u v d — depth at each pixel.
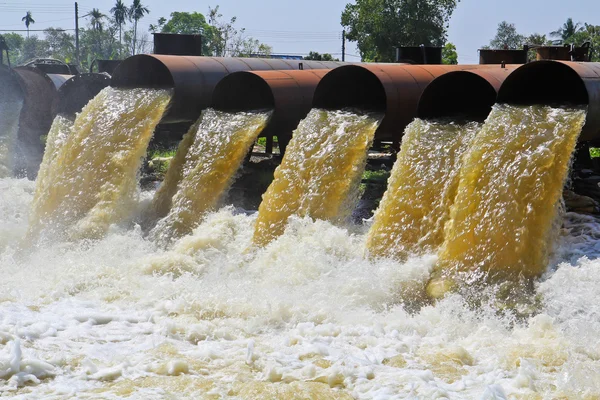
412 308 16.30
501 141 18.31
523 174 17.38
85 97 31.75
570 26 120.00
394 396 11.69
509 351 13.45
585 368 12.41
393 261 18.23
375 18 95.69
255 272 18.80
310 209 20.70
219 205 23.08
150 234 22.61
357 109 23.38
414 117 22.47
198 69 27.08
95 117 25.80
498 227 17.03
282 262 18.72
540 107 19.00
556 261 17.27
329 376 12.44
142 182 28.95
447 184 18.86
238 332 14.97
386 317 15.55
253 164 28.19
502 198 17.31
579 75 18.61
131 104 25.62
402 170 19.91
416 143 20.38
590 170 23.86
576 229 20.02
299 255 18.67
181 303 16.42
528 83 19.80
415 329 14.90
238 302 16.52
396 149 25.48
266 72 25.45
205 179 23.16
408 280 17.02
